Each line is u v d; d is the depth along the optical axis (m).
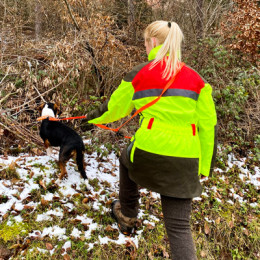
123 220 2.46
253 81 4.79
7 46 4.94
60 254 2.23
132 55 5.89
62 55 4.52
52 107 3.37
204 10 7.79
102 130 3.99
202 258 2.54
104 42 4.76
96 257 2.28
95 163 3.51
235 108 4.42
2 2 5.91
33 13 8.02
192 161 1.73
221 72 5.05
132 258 2.34
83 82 4.66
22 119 3.89
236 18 5.72
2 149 3.37
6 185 2.70
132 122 4.43
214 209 3.10
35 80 3.98
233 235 2.86
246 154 4.21
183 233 1.75
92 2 6.10
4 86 4.14
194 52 5.54
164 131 1.70
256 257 2.70
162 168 1.70
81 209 2.69
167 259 2.40
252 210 3.24
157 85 1.69
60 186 2.89
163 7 8.77
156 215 2.86
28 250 2.19
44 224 2.43
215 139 1.89
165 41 1.74
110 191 3.05
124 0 8.76
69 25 6.27
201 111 1.79
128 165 1.91
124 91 1.83
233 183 3.66
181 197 1.71
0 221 2.35
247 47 5.44
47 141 3.24
